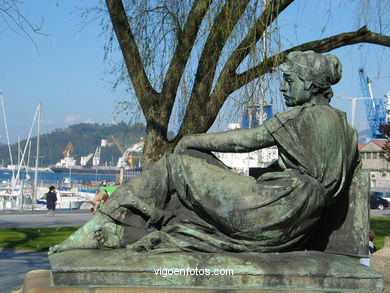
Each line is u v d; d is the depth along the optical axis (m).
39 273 4.07
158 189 4.05
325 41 9.39
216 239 3.86
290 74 4.18
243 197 3.84
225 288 3.58
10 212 25.86
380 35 9.41
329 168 3.94
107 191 16.06
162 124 9.22
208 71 8.77
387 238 6.01
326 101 4.23
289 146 3.96
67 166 139.00
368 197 4.20
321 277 3.66
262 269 3.63
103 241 3.95
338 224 4.24
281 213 3.79
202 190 3.94
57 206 37.91
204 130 9.10
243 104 8.21
